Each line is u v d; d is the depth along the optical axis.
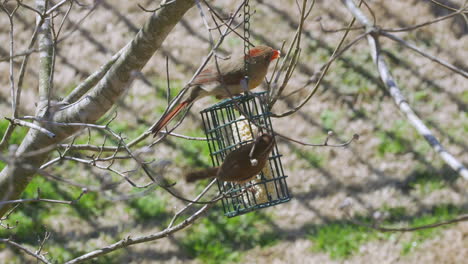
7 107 14.62
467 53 15.21
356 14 5.10
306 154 13.84
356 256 12.05
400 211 12.73
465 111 14.31
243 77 7.32
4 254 12.03
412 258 11.86
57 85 15.14
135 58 7.70
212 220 12.71
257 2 16.28
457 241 12.00
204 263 12.15
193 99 7.54
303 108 14.52
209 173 6.65
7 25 16.03
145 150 6.45
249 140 7.63
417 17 15.84
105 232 12.62
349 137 14.02
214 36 15.60
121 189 13.25
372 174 13.45
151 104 14.56
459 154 13.49
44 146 7.95
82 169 13.53
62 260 12.06
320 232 12.49
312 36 15.58
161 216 12.84
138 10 16.33
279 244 12.34
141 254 12.32
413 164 13.49
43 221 12.62
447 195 12.84
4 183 8.02
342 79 14.95
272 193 8.29
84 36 15.95
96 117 7.93
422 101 14.58
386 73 4.95
